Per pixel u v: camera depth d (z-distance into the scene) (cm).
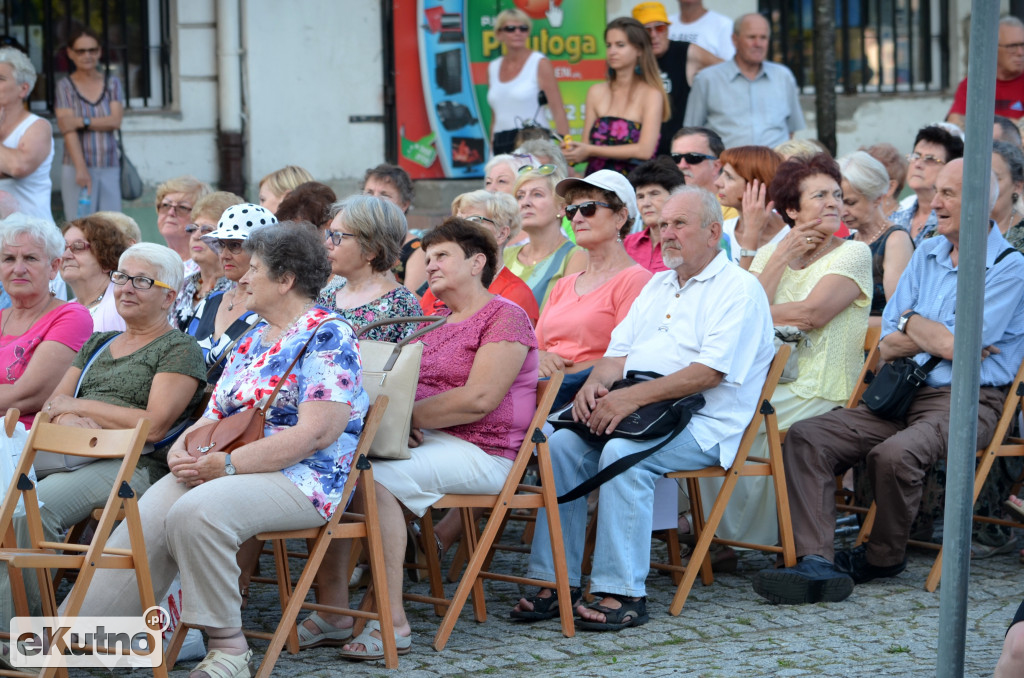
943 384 1591
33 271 1630
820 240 1692
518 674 1280
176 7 3191
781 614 1462
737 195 1991
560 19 3222
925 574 1614
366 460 1305
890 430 1589
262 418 1257
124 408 1446
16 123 2464
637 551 1441
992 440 1570
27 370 1598
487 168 2170
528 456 1419
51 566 1144
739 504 1641
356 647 1329
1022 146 2103
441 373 1434
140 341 1495
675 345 1534
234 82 3212
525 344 1423
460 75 3253
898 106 3578
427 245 1455
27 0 3108
